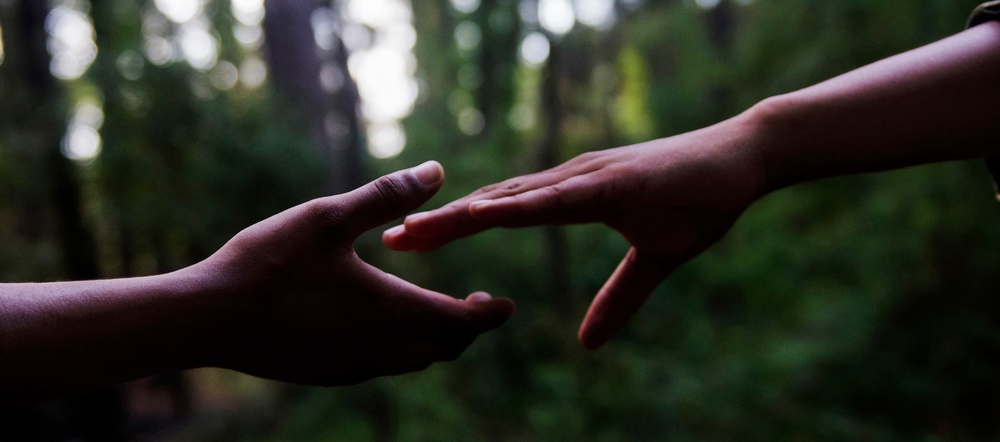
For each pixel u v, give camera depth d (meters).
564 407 3.13
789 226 4.85
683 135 0.78
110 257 3.91
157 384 5.93
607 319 0.85
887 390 3.20
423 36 7.38
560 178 0.75
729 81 4.61
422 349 0.70
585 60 7.48
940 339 3.21
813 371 3.38
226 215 3.36
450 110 6.63
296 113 4.00
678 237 0.78
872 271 3.57
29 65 3.50
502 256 4.00
